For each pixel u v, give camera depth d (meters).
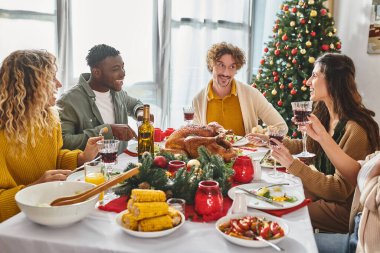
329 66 2.14
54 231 1.18
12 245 1.15
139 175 1.40
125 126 2.41
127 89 4.36
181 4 4.41
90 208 1.21
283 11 4.39
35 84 1.73
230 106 3.04
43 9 3.87
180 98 4.57
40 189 1.33
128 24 4.25
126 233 1.16
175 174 1.44
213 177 1.53
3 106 1.68
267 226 1.12
